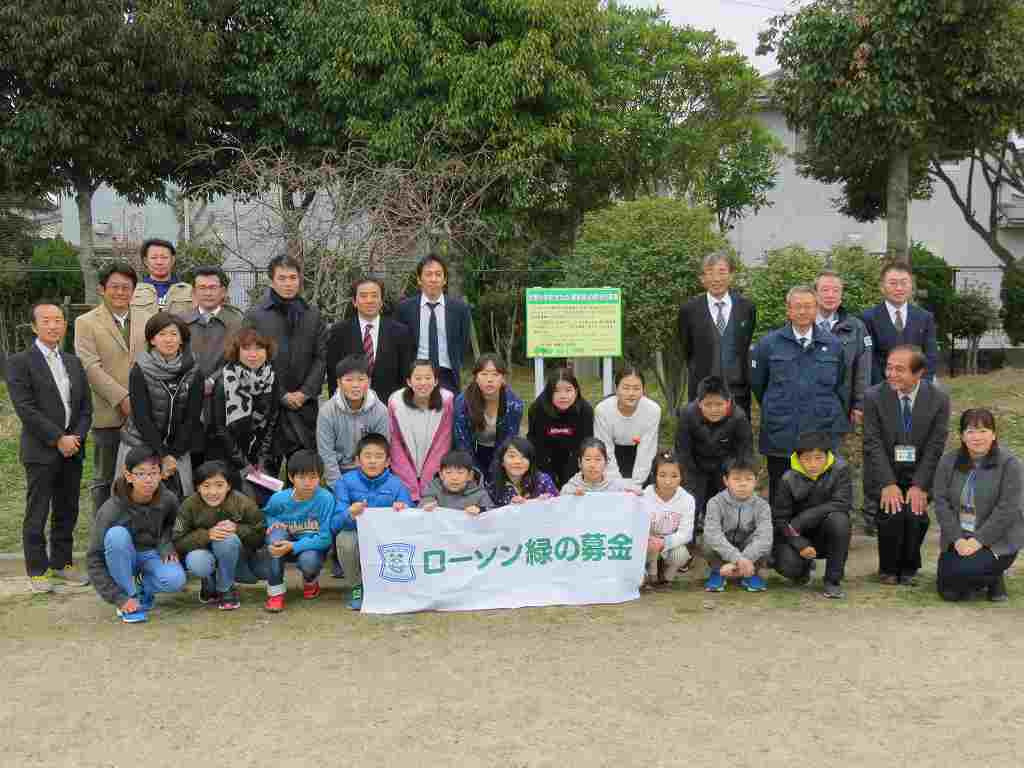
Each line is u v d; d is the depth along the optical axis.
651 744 3.59
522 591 5.45
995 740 3.62
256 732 3.72
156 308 6.22
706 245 8.58
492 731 3.71
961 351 17.25
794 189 20.36
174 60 13.70
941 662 4.44
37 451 5.75
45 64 13.25
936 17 11.02
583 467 5.68
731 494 5.69
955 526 5.43
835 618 5.12
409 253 11.76
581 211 16.62
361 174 12.26
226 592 5.34
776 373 6.20
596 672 4.33
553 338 7.28
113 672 4.38
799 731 3.70
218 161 15.14
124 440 5.77
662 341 8.65
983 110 11.66
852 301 8.20
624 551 5.52
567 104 13.59
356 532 5.45
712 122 17.05
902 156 12.31
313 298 10.34
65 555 6.03
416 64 13.38
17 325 15.38
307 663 4.48
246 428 5.78
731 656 4.54
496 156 13.22
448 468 5.46
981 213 20.67
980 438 5.38
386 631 4.97
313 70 14.30
